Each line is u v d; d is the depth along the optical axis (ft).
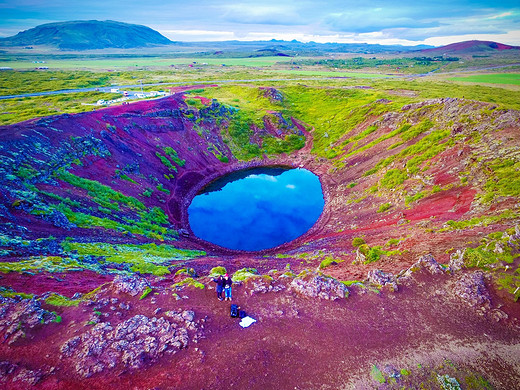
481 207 109.70
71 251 86.53
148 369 47.11
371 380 49.88
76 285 66.03
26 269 66.54
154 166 216.95
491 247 78.23
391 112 260.21
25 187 116.26
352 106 352.28
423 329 60.75
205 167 257.75
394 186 169.48
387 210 151.84
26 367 44.09
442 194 136.15
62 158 155.12
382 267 85.61
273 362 51.49
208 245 155.53
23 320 50.39
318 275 73.05
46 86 416.05
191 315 58.08
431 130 201.87
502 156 134.51
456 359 54.34
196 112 298.56
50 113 232.73
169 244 132.46
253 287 70.54
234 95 424.05
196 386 45.68
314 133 324.60
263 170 273.95
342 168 239.50
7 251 73.67
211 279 71.26
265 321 60.59
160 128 252.83
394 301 68.23
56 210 107.45
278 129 319.47
